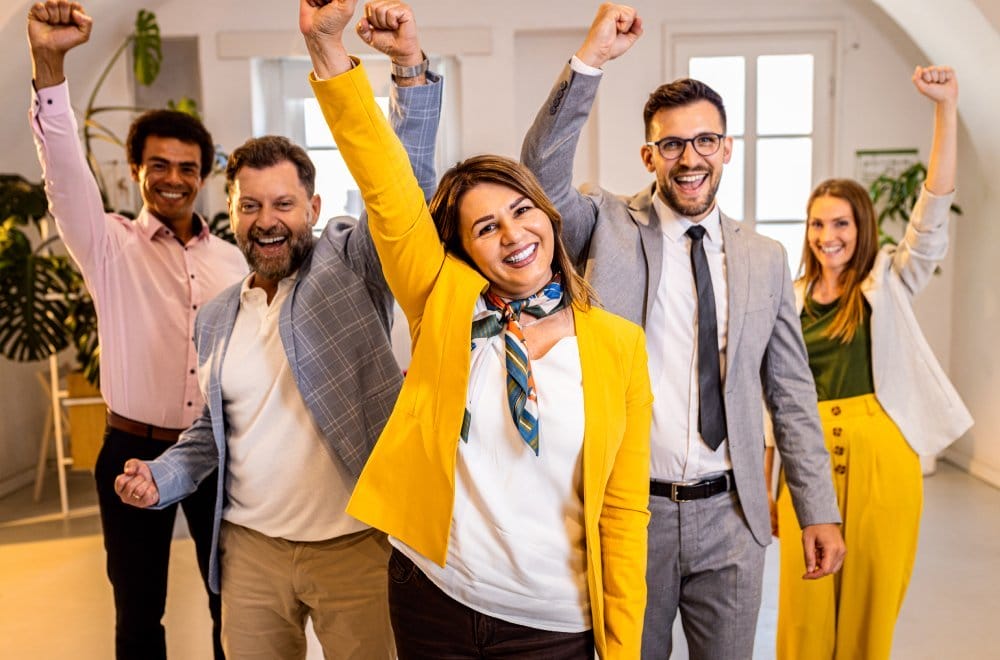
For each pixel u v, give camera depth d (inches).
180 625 142.6
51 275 191.3
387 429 64.0
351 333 79.0
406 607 64.7
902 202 230.5
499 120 249.0
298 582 81.0
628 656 64.1
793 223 250.4
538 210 62.5
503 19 246.1
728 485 83.4
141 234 107.0
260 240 79.7
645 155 85.1
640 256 83.0
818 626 106.5
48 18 87.0
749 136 247.9
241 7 244.1
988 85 194.9
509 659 63.1
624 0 244.7
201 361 83.0
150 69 212.8
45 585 163.0
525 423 59.8
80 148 95.7
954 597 149.8
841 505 107.7
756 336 83.6
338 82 58.9
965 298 228.2
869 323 108.7
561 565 62.7
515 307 63.2
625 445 65.3
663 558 83.0
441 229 65.3
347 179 261.3
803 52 244.5
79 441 205.2
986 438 217.6
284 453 79.9
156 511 102.9
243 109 246.8
